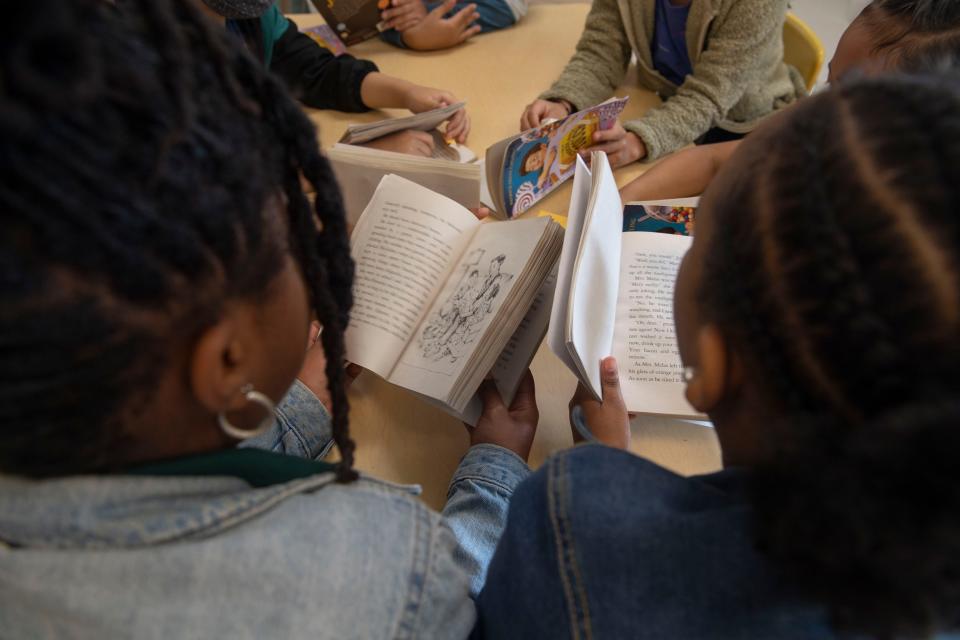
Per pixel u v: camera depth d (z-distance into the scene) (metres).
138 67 0.24
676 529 0.37
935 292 0.24
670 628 0.36
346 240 0.45
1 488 0.32
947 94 0.28
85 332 0.25
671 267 0.74
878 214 0.25
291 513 0.38
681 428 0.67
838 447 0.26
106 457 0.32
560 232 0.65
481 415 0.66
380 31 1.29
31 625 0.33
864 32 0.80
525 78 1.20
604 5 1.21
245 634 0.35
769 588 0.34
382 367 0.66
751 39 1.10
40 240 0.22
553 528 0.40
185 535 0.34
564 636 0.39
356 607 0.38
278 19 1.16
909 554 0.24
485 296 0.64
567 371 0.74
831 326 0.26
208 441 0.37
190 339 0.30
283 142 0.36
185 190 0.26
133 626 0.32
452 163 0.77
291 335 0.38
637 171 1.03
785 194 0.29
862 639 0.33
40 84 0.20
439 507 0.62
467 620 0.47
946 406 0.23
